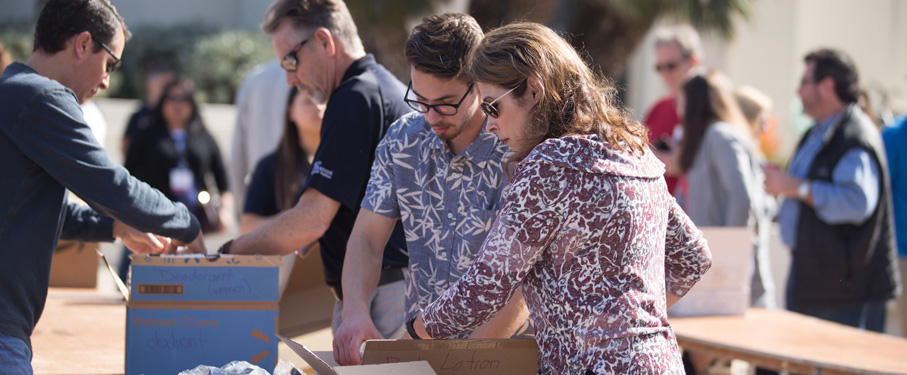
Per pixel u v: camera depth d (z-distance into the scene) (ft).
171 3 56.80
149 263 10.81
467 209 10.61
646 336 8.35
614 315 8.21
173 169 27.63
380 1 39.91
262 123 23.80
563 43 8.73
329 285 13.62
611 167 8.27
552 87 8.45
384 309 12.84
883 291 21.66
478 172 10.57
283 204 17.79
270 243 12.08
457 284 8.64
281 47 12.66
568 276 8.33
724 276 19.17
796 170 22.88
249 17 58.39
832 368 14.65
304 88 13.19
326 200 12.11
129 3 55.42
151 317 10.81
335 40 12.74
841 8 54.29
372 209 11.20
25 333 10.12
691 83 22.12
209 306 10.89
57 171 10.00
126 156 27.68
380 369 8.55
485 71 8.61
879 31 55.52
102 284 30.71
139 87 48.06
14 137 9.78
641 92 57.11
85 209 12.62
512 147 8.85
